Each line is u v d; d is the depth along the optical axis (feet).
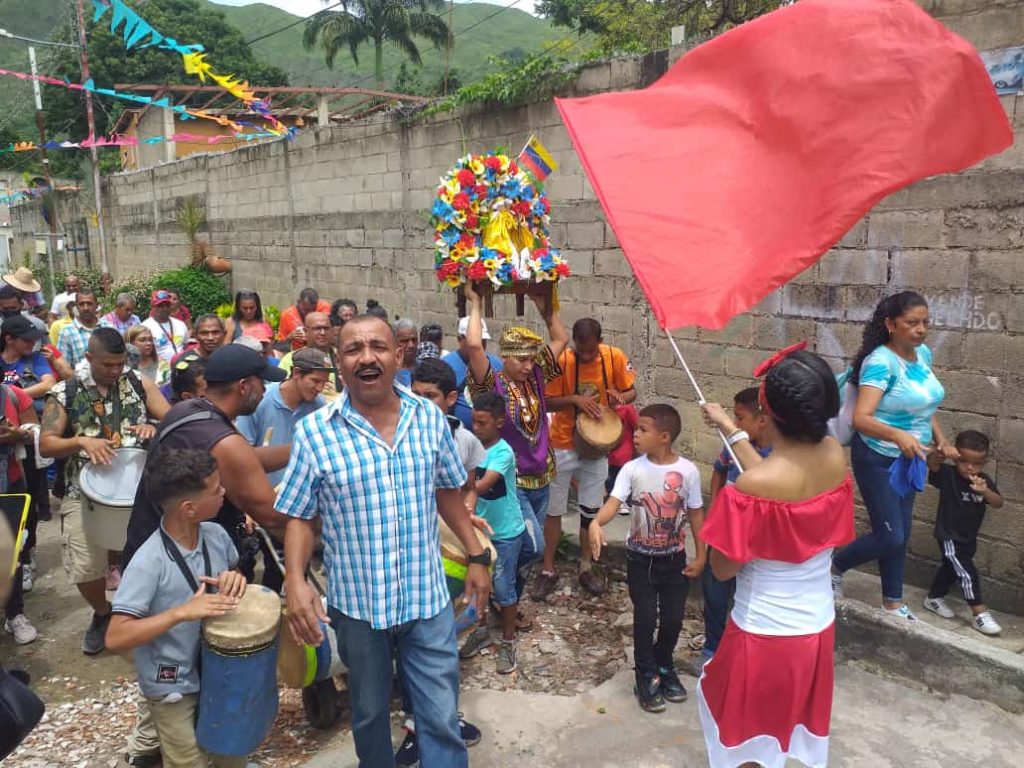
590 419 18.47
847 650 14.82
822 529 9.22
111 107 109.40
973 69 9.97
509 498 15.17
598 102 11.78
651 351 22.67
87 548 15.43
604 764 12.09
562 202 24.58
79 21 58.13
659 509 13.42
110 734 13.58
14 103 111.04
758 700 9.59
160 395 16.47
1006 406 15.58
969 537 15.02
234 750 10.27
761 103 10.92
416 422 10.04
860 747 12.21
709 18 46.65
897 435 13.33
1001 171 15.24
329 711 13.25
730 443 10.48
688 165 11.03
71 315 27.68
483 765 12.10
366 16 119.85
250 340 24.09
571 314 24.85
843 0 10.71
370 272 35.50
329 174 37.52
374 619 9.66
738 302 10.21
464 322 18.85
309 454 9.55
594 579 18.94
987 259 15.57
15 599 16.87
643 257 10.53
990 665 13.14
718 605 13.99
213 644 9.99
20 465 18.17
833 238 10.07
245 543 13.01
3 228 116.26
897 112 10.05
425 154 30.71
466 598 11.05
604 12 53.26
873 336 14.37
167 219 59.41
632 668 15.03
